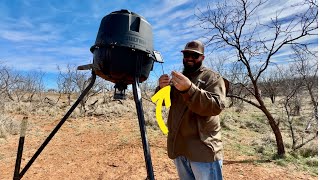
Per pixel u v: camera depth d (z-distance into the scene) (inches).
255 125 408.8
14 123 338.6
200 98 71.3
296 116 505.4
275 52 225.0
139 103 85.4
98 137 306.3
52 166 199.2
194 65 82.8
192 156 80.5
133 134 322.3
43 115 477.7
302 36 213.6
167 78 79.6
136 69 88.4
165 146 263.1
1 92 605.0
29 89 933.8
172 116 86.8
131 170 191.6
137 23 90.4
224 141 291.0
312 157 235.3
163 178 175.5
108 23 89.0
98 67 90.1
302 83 294.2
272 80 483.5
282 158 227.1
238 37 228.2
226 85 85.0
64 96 925.2
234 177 181.0
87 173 185.2
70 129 355.6
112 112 511.2
